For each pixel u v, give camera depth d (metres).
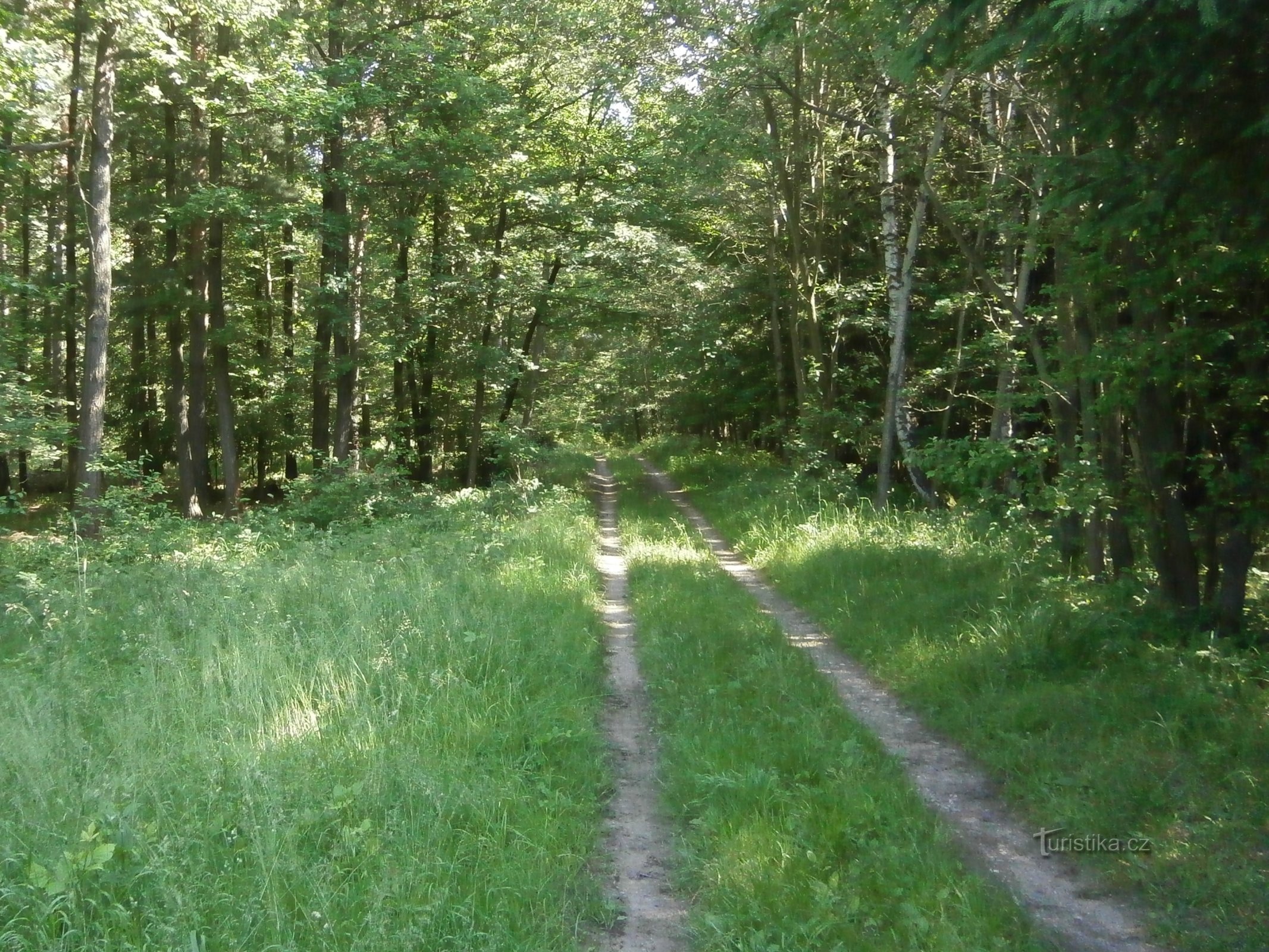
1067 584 9.99
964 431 22.86
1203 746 5.98
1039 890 4.92
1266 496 7.82
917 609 10.02
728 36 16.84
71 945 3.83
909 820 5.48
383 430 26.73
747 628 9.98
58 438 20.72
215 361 22.34
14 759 5.38
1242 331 7.79
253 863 4.52
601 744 6.87
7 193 22.08
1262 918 4.39
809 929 4.43
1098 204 6.71
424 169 21.66
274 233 22.41
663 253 24.27
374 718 6.46
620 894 4.92
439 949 4.11
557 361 34.31
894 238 18.62
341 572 11.34
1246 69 5.33
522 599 10.58
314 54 23.00
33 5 16.00
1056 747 6.39
